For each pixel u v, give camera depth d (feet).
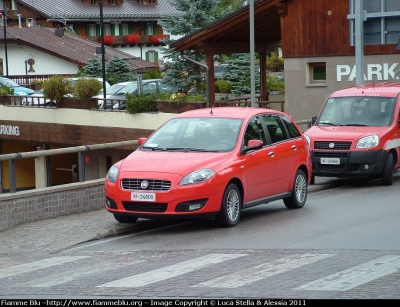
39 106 126.62
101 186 51.67
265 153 46.44
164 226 45.65
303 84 102.42
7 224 45.19
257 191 45.75
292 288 28.04
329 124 64.08
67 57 245.65
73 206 49.67
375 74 98.78
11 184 46.21
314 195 57.47
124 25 310.65
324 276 29.94
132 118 110.52
